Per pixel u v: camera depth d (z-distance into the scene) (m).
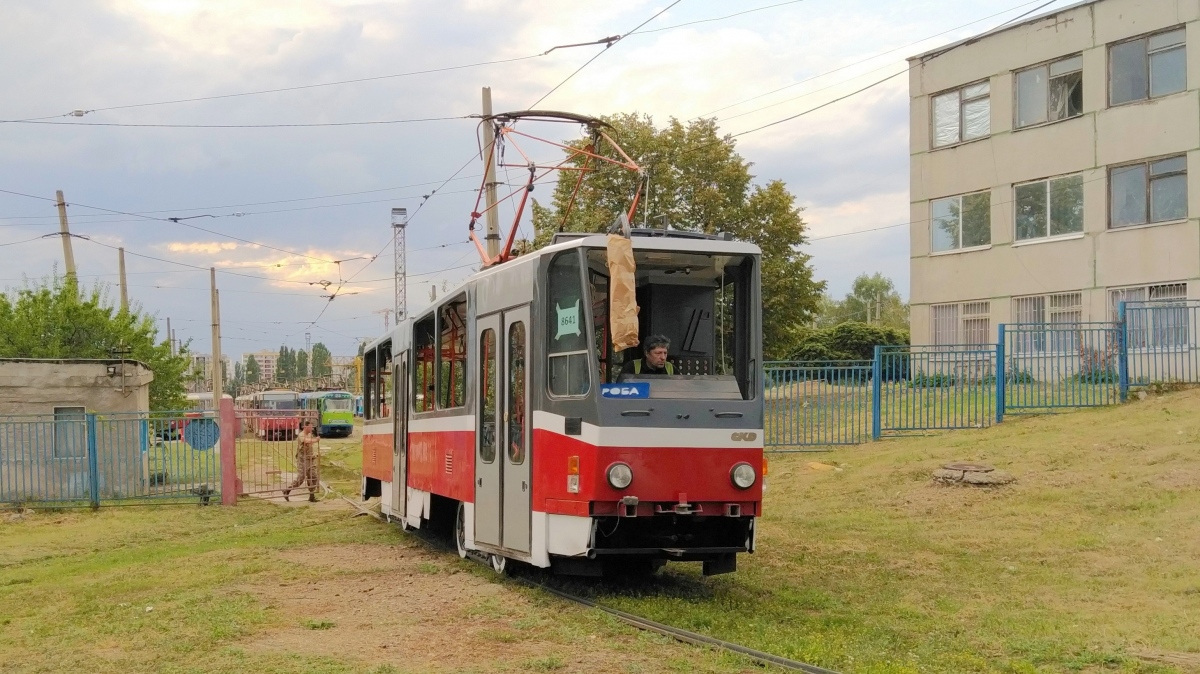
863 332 51.19
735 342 10.10
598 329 9.70
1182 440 15.97
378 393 19.00
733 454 9.66
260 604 10.09
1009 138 29.64
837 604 9.55
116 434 22.38
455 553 13.49
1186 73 25.83
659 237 9.91
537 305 10.22
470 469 12.01
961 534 12.96
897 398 21.39
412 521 15.12
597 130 17.86
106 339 36.25
